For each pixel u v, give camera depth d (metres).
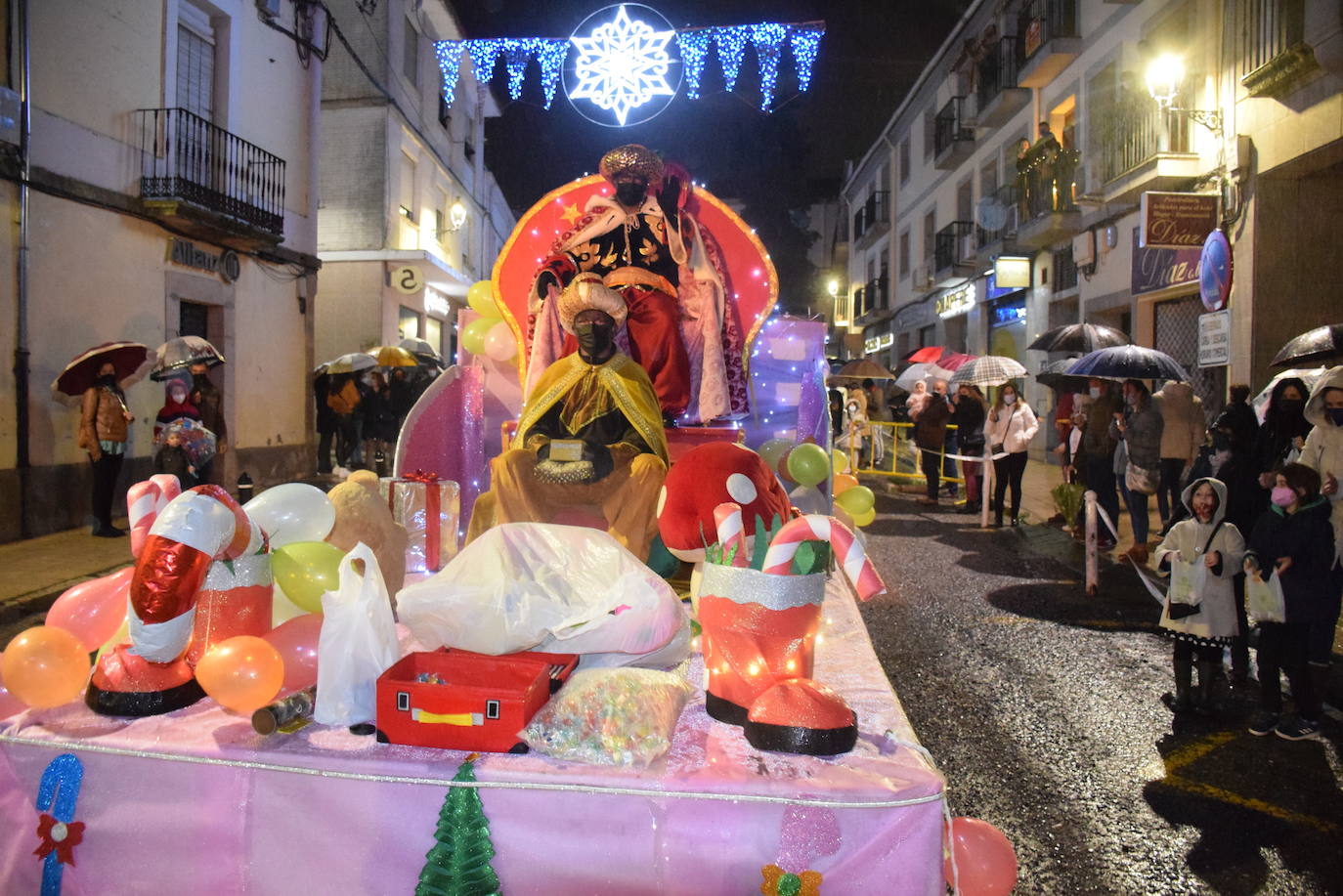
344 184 19.06
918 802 2.10
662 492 3.40
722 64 7.94
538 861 2.14
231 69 12.62
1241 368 11.02
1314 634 5.27
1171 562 4.97
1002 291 20.69
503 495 3.64
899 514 12.57
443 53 8.34
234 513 2.52
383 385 15.08
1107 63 15.08
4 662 2.42
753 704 2.37
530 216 5.21
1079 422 10.98
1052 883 3.26
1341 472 5.85
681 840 2.12
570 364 4.11
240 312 13.14
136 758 2.27
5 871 2.35
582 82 7.45
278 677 2.40
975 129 21.48
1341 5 9.08
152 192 10.88
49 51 9.51
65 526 9.70
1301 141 10.01
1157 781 4.12
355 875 2.20
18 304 9.13
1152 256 13.62
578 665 2.68
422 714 2.26
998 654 6.05
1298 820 3.75
